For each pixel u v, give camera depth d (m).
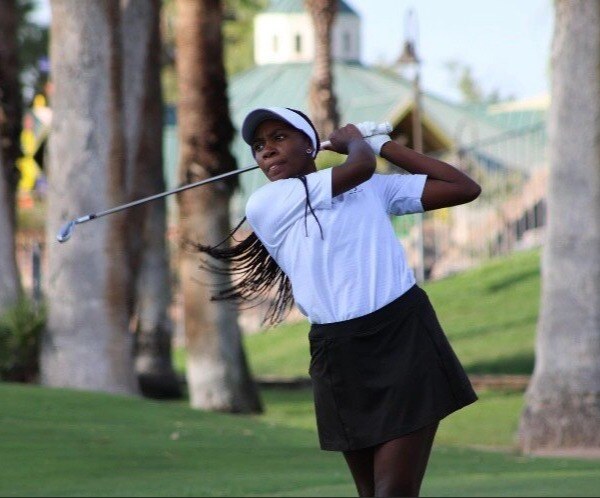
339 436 14.46
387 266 14.36
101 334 47.25
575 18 43.62
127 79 53.06
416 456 14.18
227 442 36.38
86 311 47.19
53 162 47.25
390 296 14.27
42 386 45.22
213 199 52.59
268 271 15.69
